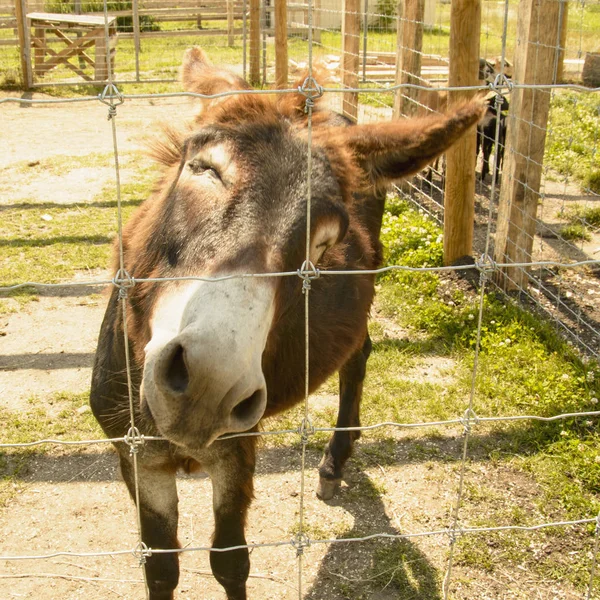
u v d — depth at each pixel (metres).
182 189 2.09
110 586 3.07
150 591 2.72
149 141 2.71
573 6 14.07
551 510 3.54
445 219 5.90
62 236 6.55
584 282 5.91
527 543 3.33
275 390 2.74
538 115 5.27
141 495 2.60
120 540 3.34
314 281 2.84
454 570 3.20
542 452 3.92
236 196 1.97
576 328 5.18
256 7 13.48
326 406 4.38
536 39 5.04
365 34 10.46
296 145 2.13
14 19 14.62
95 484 3.68
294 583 3.12
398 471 3.84
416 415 4.27
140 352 2.32
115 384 2.51
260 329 1.82
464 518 3.50
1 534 3.33
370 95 10.42
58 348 4.93
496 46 12.37
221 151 2.06
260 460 3.91
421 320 5.23
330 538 3.38
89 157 9.05
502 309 5.30
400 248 6.19
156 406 1.82
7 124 10.73
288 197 2.01
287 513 3.54
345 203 2.32
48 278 5.81
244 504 2.65
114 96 1.75
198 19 19.05
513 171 5.41
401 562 3.23
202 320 1.73
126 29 18.09
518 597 3.05
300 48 13.90
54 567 3.16
